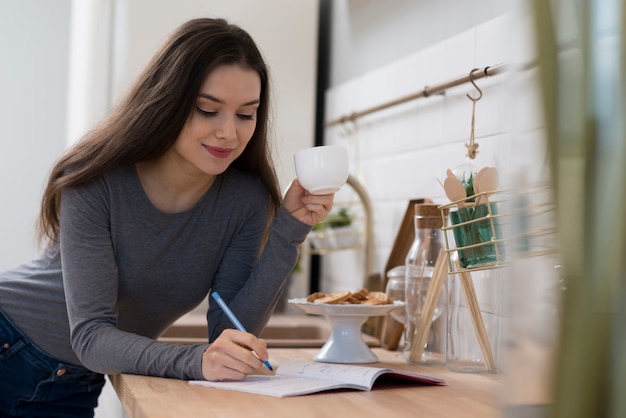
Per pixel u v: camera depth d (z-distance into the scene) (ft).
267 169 5.97
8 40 12.59
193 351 4.75
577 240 2.00
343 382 4.64
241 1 9.75
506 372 2.19
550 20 2.00
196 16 9.57
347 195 9.12
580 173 1.99
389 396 4.41
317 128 10.41
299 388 4.42
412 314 5.88
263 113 5.75
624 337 1.98
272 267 5.66
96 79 10.65
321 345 6.82
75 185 5.19
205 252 5.76
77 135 10.95
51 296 5.74
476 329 5.31
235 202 5.82
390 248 7.87
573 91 1.99
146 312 5.85
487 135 5.99
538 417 2.10
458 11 6.70
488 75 5.69
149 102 5.12
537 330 2.11
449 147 6.65
